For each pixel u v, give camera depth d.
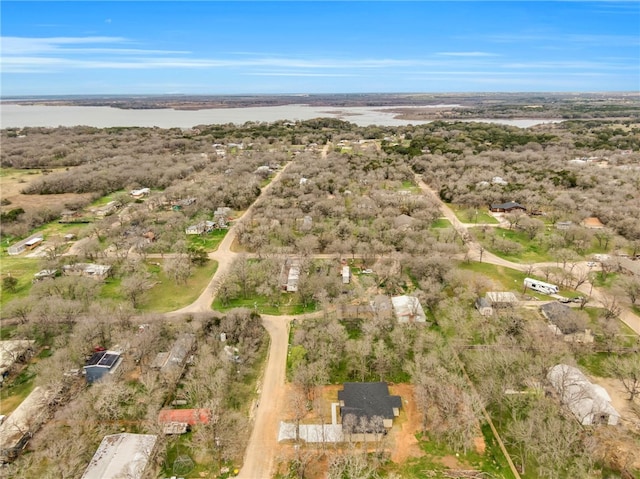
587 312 68.69
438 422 45.81
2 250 100.00
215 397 48.69
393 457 42.88
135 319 67.19
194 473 41.44
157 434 43.91
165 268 83.88
